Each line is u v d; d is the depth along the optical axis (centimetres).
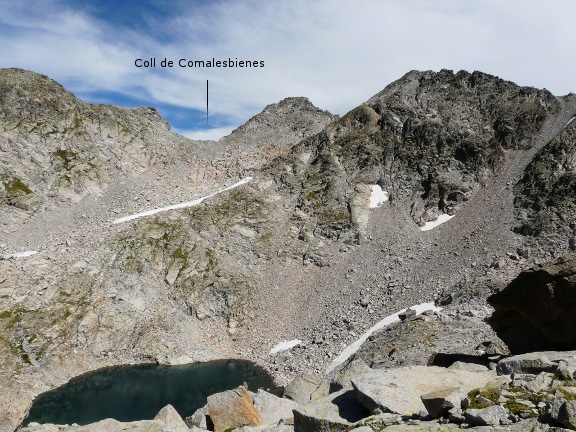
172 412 2205
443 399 1087
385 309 6178
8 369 5578
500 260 6072
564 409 880
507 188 8100
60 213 8606
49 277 6831
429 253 7338
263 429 1794
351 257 8081
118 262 7488
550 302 1998
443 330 4494
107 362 6456
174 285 7619
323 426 1291
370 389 1318
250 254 8438
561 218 6681
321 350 5844
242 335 7188
